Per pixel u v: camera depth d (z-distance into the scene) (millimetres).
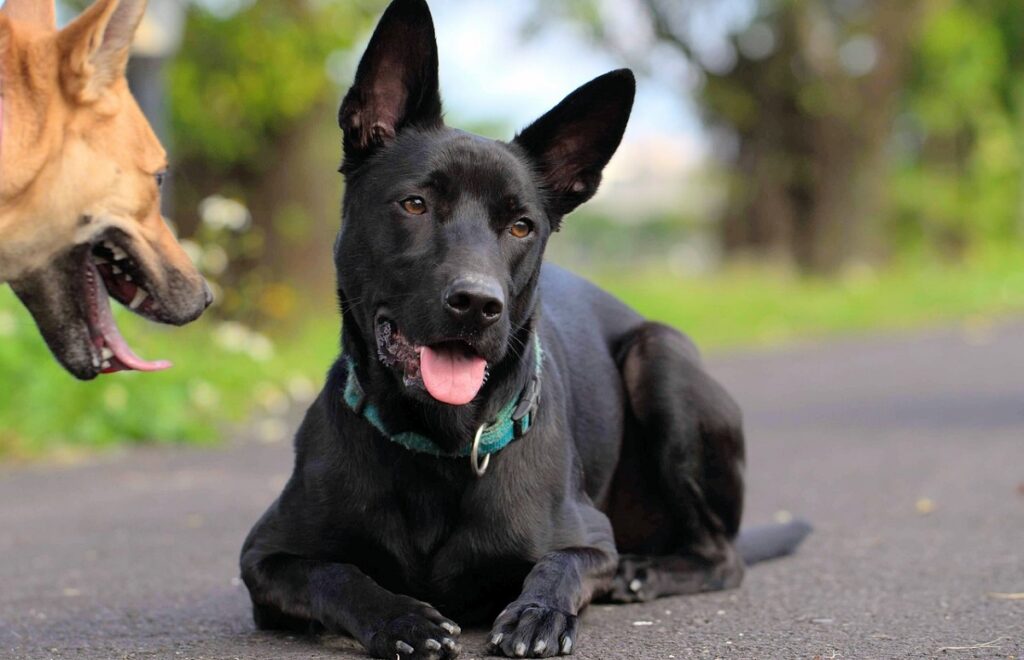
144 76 11898
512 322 4449
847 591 5242
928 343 17891
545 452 4578
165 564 5883
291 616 4398
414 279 4281
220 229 12891
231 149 15859
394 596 4207
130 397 9859
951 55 32594
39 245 4297
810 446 9562
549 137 4785
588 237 40406
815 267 28016
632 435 5438
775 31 27000
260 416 10961
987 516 6836
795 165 27906
